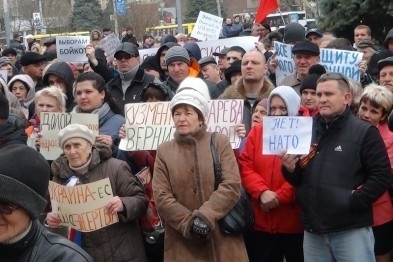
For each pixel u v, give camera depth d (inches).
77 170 207.0
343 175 206.8
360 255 207.6
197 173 205.2
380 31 589.6
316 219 209.6
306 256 217.5
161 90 268.1
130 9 1583.4
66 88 310.5
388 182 205.9
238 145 240.8
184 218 201.9
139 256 207.8
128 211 201.5
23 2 1707.7
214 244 205.5
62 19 1721.2
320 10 625.9
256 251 240.4
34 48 654.5
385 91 243.6
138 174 224.2
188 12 2138.3
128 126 245.1
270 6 572.4
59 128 245.4
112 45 469.7
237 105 244.7
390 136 244.1
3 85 295.6
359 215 207.0
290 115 231.1
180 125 207.5
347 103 211.6
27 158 109.2
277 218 231.8
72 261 111.6
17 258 110.9
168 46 390.0
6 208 107.4
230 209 203.6
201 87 223.3
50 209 222.7
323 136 211.9
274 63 393.7
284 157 213.2
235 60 350.6
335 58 353.1
